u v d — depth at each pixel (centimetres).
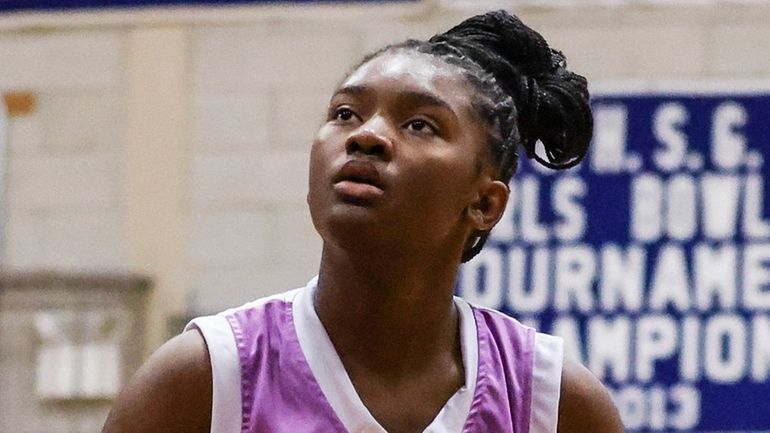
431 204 320
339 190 315
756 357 912
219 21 974
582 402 361
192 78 977
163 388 333
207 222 970
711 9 935
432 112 324
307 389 335
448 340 351
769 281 915
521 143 380
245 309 348
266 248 964
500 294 930
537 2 945
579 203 927
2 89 992
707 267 920
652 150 928
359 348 340
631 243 925
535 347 361
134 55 982
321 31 966
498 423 345
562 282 926
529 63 379
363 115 325
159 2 979
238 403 333
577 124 388
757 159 922
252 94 970
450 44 366
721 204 923
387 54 338
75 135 985
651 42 936
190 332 341
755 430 910
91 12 988
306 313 343
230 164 970
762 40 930
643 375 920
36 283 969
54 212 985
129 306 967
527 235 929
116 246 977
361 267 326
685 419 916
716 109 927
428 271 332
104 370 963
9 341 970
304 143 966
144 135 978
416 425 340
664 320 920
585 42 940
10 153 990
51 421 966
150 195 975
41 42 992
